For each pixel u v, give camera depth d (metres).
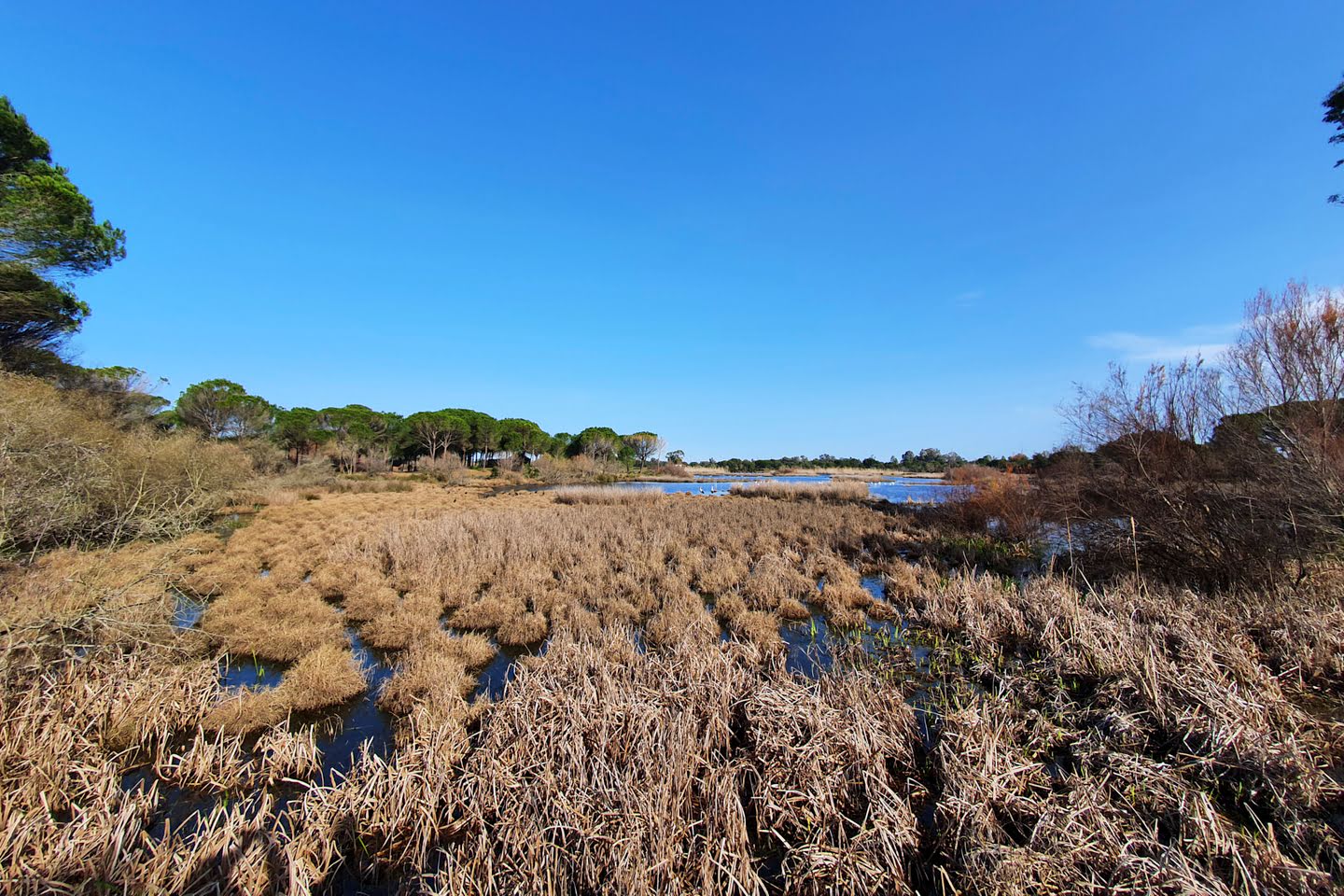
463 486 42.81
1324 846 4.01
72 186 18.77
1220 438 10.45
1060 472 15.60
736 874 3.81
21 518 9.36
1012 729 5.58
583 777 4.52
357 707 6.89
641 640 9.02
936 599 10.27
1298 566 9.42
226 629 9.09
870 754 4.95
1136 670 6.17
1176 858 3.66
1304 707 6.05
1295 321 9.45
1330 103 10.06
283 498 26.92
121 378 25.75
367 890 4.05
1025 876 3.56
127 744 5.74
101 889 3.51
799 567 14.14
